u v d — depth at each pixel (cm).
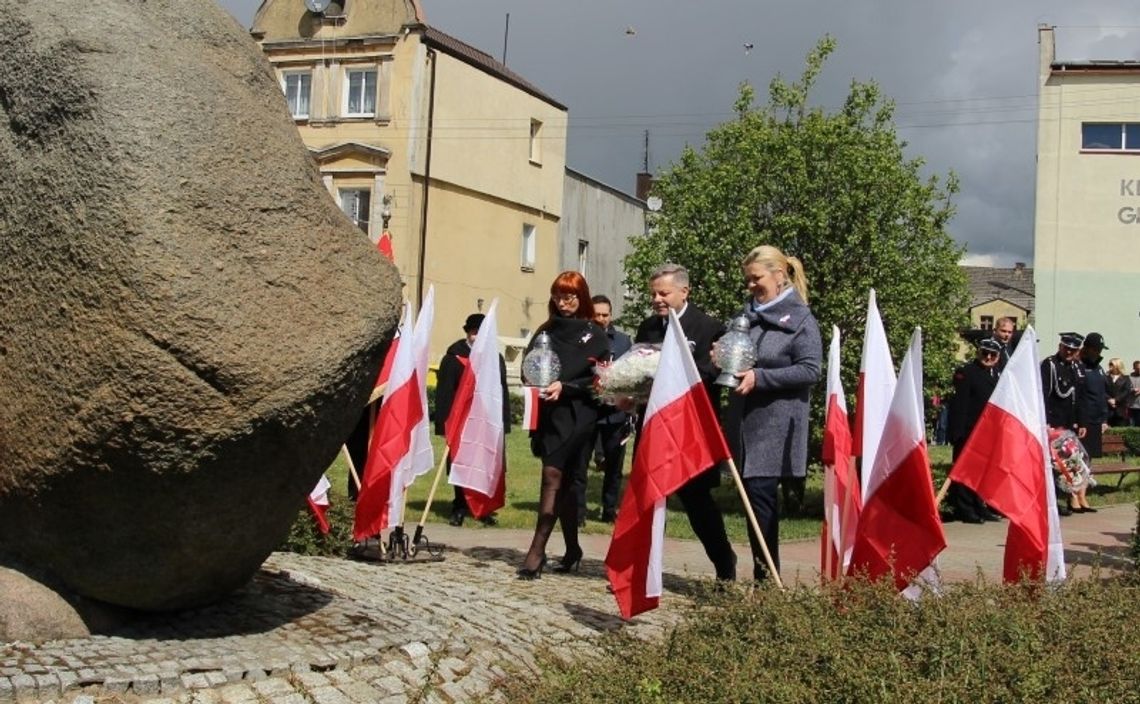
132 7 552
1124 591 600
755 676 462
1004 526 1335
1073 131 3259
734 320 760
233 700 476
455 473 934
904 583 630
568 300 878
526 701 485
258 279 521
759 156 1599
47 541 523
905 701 428
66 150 511
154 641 526
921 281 1558
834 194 1588
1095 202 3256
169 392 493
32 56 528
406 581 766
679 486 683
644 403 802
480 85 3688
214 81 547
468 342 1312
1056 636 509
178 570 535
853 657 475
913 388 638
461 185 3638
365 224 3481
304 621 575
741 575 919
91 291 495
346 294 550
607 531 1187
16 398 510
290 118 593
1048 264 3278
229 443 505
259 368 507
